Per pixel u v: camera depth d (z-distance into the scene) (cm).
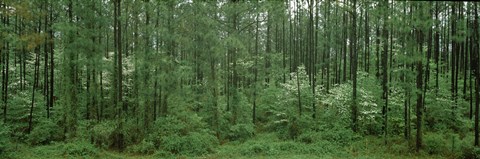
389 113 1844
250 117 2248
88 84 1983
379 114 1856
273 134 1983
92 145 1630
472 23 1822
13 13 1545
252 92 2234
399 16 1341
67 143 1650
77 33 1561
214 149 1708
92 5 1580
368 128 1838
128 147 1672
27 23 1845
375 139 1734
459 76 2509
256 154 1647
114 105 1805
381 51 2220
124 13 1666
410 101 1659
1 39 1611
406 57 1406
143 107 1823
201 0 1744
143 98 1817
